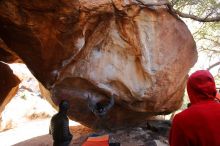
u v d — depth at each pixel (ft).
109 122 37.60
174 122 9.00
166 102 36.19
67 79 33.17
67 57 31.27
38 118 60.80
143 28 32.42
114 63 33.58
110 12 30.55
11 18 28.07
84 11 28.50
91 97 34.96
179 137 8.84
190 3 35.68
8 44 32.07
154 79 33.73
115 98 35.14
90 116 36.86
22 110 59.36
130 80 34.14
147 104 35.40
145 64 33.24
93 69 33.12
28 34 29.37
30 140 41.68
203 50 47.47
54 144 26.27
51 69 31.78
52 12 26.99
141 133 35.63
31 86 66.18
